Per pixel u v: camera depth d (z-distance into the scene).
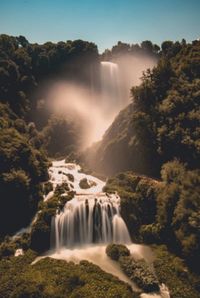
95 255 43.06
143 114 60.38
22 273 37.66
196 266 38.12
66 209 48.41
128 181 56.69
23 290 32.72
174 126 54.47
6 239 46.69
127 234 48.06
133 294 33.66
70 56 127.69
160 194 47.62
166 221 44.81
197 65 62.91
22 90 110.00
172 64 71.00
